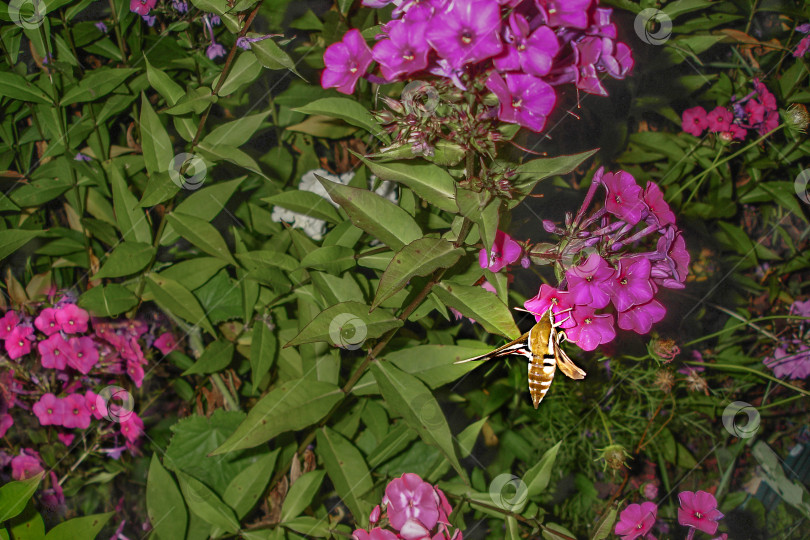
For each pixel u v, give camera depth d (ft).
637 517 3.60
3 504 3.28
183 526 3.41
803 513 4.61
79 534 3.36
